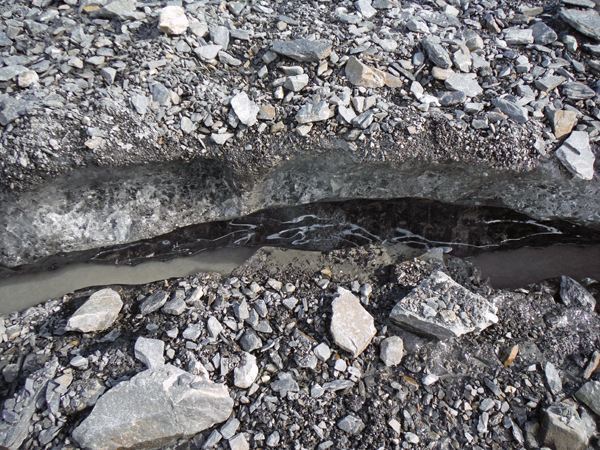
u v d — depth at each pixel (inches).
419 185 37.5
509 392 29.7
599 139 35.8
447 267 36.1
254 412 28.5
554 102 37.1
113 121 33.0
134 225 37.0
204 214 38.0
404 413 28.7
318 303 33.1
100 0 37.8
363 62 36.8
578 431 27.6
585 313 33.4
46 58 35.4
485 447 28.0
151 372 28.1
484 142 34.9
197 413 27.3
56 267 37.3
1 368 30.2
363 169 36.0
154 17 37.4
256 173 35.0
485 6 42.6
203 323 31.7
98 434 26.1
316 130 34.7
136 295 34.4
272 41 37.4
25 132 31.7
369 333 31.0
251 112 34.2
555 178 35.9
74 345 31.1
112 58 35.5
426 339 31.2
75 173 33.1
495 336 31.7
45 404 28.0
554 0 43.1
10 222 33.9
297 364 30.1
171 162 34.5
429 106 35.9
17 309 35.0
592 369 30.6
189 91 34.7
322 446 27.6
